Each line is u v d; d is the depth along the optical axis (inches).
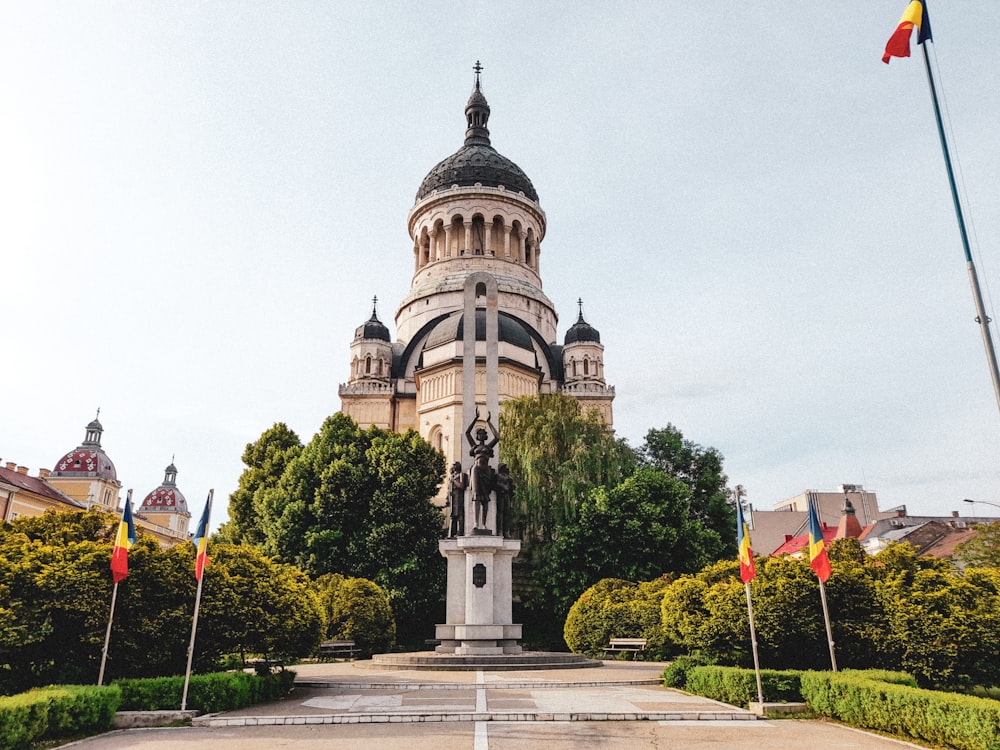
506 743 482.9
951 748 469.1
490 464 1120.8
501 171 3289.9
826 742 490.9
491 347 1200.8
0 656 616.1
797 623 736.3
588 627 1314.0
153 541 721.0
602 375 2997.0
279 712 616.7
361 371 2876.5
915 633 695.7
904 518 2832.2
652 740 496.1
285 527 1713.8
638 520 1635.1
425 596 1695.4
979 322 562.3
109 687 565.6
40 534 775.1
